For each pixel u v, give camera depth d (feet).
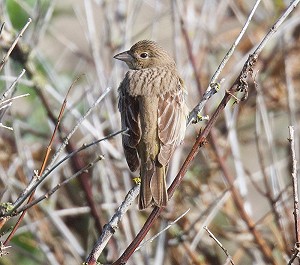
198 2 51.39
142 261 39.45
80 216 45.21
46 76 46.47
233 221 44.32
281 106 49.90
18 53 41.60
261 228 44.29
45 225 42.73
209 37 47.47
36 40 43.24
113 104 43.19
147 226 28.50
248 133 48.88
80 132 45.96
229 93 29.09
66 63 49.32
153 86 33.94
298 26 50.60
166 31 50.96
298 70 50.88
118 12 45.44
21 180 42.83
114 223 28.91
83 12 51.34
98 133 40.73
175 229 43.27
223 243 44.70
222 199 40.93
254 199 48.21
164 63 37.73
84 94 41.93
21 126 45.50
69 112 43.11
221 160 41.75
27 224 41.27
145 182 30.50
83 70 48.55
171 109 33.35
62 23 52.60
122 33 44.14
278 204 40.73
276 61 49.83
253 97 48.19
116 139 42.96
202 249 44.06
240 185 41.83
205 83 47.39
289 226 41.34
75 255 42.45
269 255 40.11
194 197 44.70
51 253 40.81
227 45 50.65
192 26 47.09
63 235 41.24
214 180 45.52
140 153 32.14
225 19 50.72
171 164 40.73
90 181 44.45
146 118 32.86
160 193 29.30
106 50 45.80
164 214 42.65
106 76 43.86
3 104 32.81
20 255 43.80
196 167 44.91
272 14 51.49
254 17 52.16
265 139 49.16
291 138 29.01
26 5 46.26
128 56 37.91
